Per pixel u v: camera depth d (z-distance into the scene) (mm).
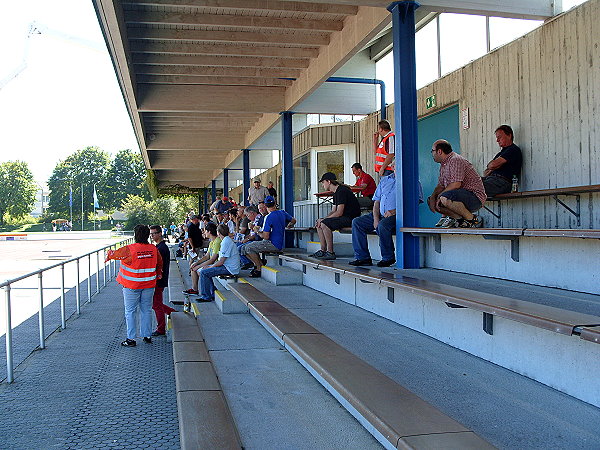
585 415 3041
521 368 3777
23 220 103688
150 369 6320
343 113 12594
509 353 3898
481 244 5684
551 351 3488
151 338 8047
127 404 5051
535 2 6672
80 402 5102
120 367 6414
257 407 3789
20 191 103125
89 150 110438
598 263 4367
